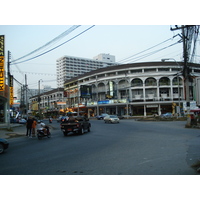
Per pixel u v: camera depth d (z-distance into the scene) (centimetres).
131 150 935
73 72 13225
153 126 2373
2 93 2859
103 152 910
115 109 5825
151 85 5350
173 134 1541
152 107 5438
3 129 2306
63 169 650
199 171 581
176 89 5419
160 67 5372
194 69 5044
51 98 8612
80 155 866
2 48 2262
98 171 612
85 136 1600
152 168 628
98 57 14638
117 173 587
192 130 1834
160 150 916
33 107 6800
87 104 6234
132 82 5497
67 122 1761
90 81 6300
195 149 917
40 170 648
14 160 823
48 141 1434
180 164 667
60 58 13500
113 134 1670
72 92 7081
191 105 2280
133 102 5353
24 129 2538
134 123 3002
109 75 5934
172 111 5391
